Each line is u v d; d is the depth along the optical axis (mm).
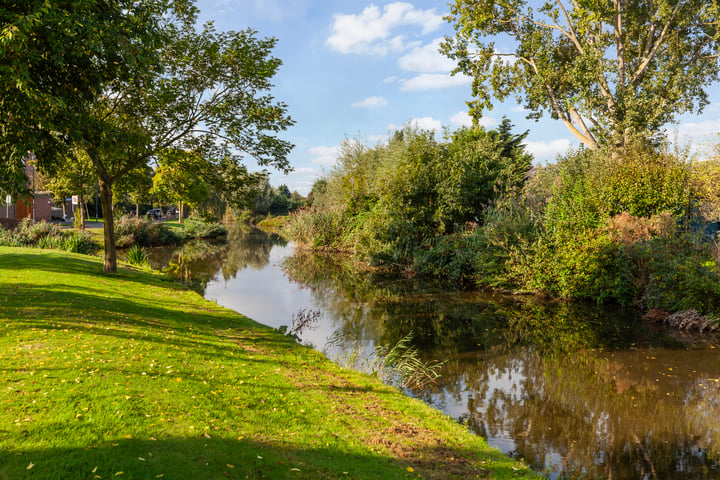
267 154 15078
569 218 16594
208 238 44938
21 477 3225
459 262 20281
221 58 13961
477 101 24672
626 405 7273
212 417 4879
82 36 7559
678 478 5148
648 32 22000
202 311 11805
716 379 8453
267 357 8109
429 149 25234
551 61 22953
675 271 12930
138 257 21906
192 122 14477
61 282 12086
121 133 10047
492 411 7000
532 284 16828
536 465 5398
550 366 9188
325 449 4605
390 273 22844
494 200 21750
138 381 5484
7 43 6141
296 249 34656
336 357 9359
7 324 7418
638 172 16156
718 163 15430
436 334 11594
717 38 20016
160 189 37250
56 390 4855
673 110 21531
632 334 11656
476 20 22656
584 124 22203
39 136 7770
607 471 5277
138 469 3547
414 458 4762
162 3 12828
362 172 34438
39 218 43438
